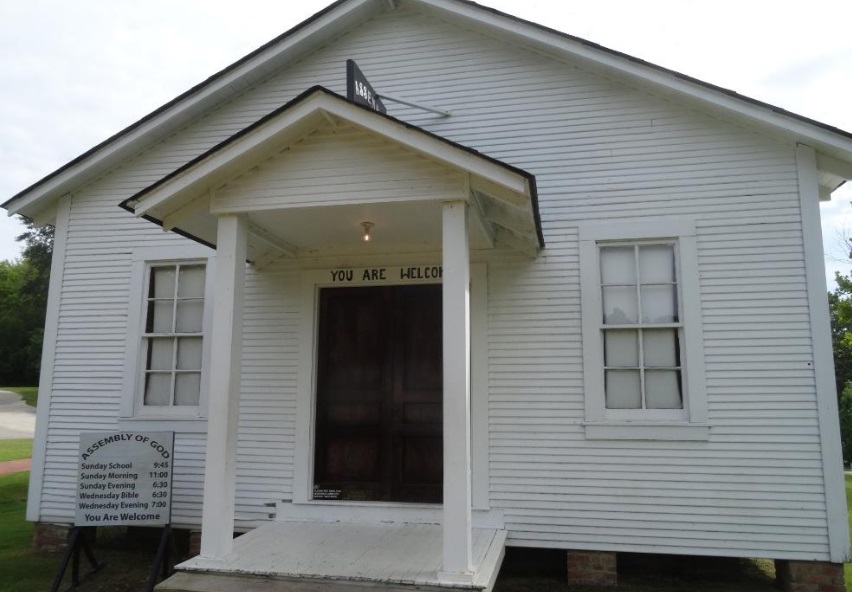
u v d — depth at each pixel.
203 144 8.26
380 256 7.43
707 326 6.73
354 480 7.23
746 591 6.40
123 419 7.81
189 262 8.11
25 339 50.62
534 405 6.93
